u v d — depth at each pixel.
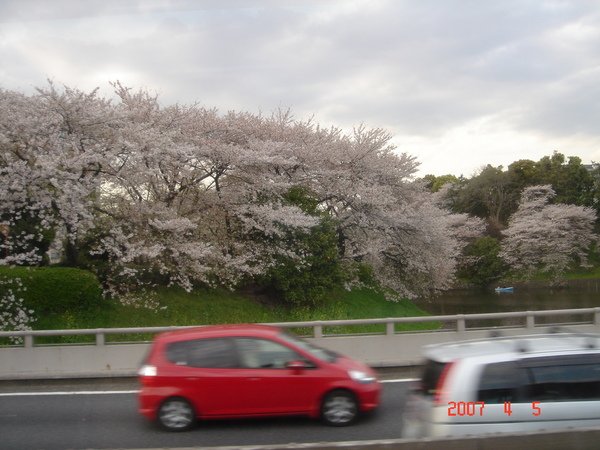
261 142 24.30
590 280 50.09
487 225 56.22
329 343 13.67
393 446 5.23
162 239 20.66
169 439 8.53
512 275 50.19
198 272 21.55
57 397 11.51
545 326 14.63
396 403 10.41
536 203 52.22
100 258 20.86
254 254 23.12
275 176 24.44
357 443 5.24
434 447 5.23
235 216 23.62
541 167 60.78
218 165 23.38
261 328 9.47
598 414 5.97
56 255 21.33
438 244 29.70
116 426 9.33
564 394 6.02
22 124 18.52
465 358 6.21
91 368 13.27
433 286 31.94
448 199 59.09
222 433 8.77
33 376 12.93
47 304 18.33
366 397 9.07
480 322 15.93
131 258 19.00
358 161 28.12
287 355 9.06
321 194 27.08
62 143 19.03
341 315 23.81
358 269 27.31
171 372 8.85
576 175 57.16
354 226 27.59
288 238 23.56
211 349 9.02
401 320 13.94
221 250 23.27
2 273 17.91
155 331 13.43
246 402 8.85
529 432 5.28
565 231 48.50
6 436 8.82
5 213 18.88
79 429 9.18
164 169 22.02
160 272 21.08
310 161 26.11
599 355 6.19
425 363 6.71
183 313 21.17
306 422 9.23
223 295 23.50
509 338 6.97
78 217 18.86
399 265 30.17
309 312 23.72
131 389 12.23
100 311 19.47
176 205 23.20
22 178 17.94
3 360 13.12
